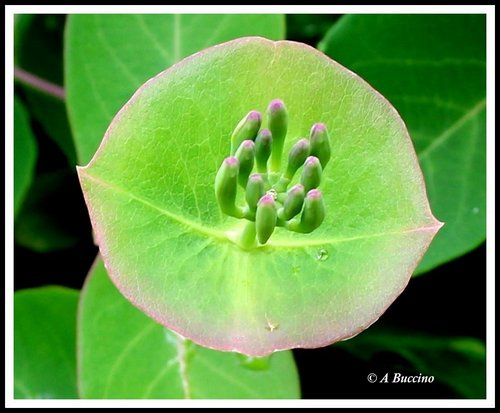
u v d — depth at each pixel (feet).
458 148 1.16
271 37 1.14
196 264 0.97
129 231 0.96
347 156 0.98
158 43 1.15
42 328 1.18
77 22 1.14
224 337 0.96
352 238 0.98
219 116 0.97
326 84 0.98
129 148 0.96
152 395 1.10
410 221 0.97
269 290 0.97
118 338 1.11
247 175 0.96
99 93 1.14
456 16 1.16
